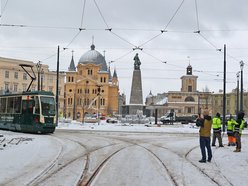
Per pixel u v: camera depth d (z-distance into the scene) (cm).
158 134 3719
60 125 4975
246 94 12531
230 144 2341
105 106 13275
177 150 2020
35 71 11556
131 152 1886
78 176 1155
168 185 1027
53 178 1114
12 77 11144
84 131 4003
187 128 4994
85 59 13625
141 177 1153
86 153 1814
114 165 1409
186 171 1274
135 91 9175
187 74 14050
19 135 2984
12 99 3525
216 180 1102
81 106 13250
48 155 1661
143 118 7369
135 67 9256
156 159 1603
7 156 1572
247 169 1326
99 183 1052
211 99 13550
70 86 13425
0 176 1120
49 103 3275
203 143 1517
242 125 1964
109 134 3512
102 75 13450
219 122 2281
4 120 3594
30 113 3269
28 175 1146
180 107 13275
